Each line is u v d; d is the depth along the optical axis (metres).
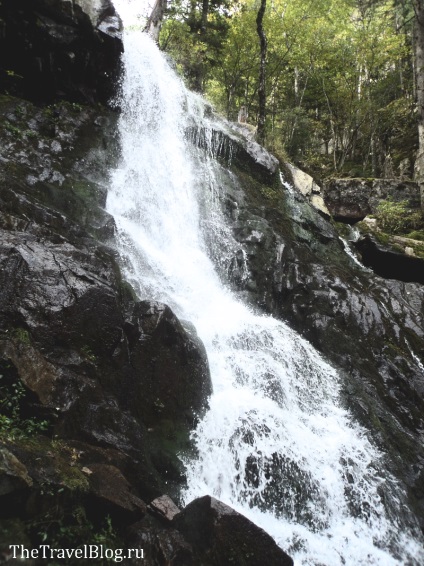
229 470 6.36
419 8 22.11
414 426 10.02
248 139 16.55
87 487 4.12
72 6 11.53
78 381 5.21
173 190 12.27
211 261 11.62
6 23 10.77
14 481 3.54
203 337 8.10
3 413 4.59
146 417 6.05
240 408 7.07
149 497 5.06
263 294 11.52
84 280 5.99
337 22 26.02
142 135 13.09
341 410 8.74
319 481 6.86
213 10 25.53
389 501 7.23
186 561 4.20
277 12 24.05
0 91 11.36
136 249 9.27
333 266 13.59
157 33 18.41
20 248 5.82
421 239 18.52
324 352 10.62
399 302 13.14
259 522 6.00
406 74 28.67
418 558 6.72
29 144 10.01
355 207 20.83
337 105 28.27
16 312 5.32
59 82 11.95
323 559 5.90
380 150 27.47
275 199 15.45
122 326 6.12
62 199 8.80
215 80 29.55
